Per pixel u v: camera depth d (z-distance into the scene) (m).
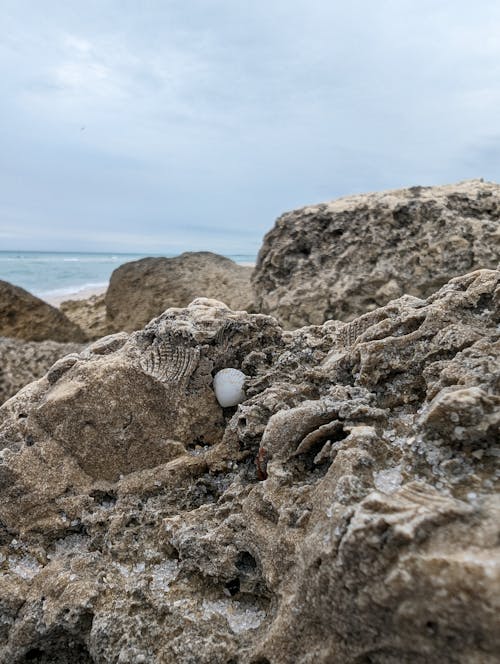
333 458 0.22
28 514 0.27
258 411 0.27
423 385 0.25
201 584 0.23
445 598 0.15
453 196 0.66
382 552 0.16
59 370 0.32
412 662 0.16
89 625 0.23
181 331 0.30
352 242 0.68
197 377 0.30
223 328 0.31
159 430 0.29
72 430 0.29
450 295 0.27
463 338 0.24
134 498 0.27
